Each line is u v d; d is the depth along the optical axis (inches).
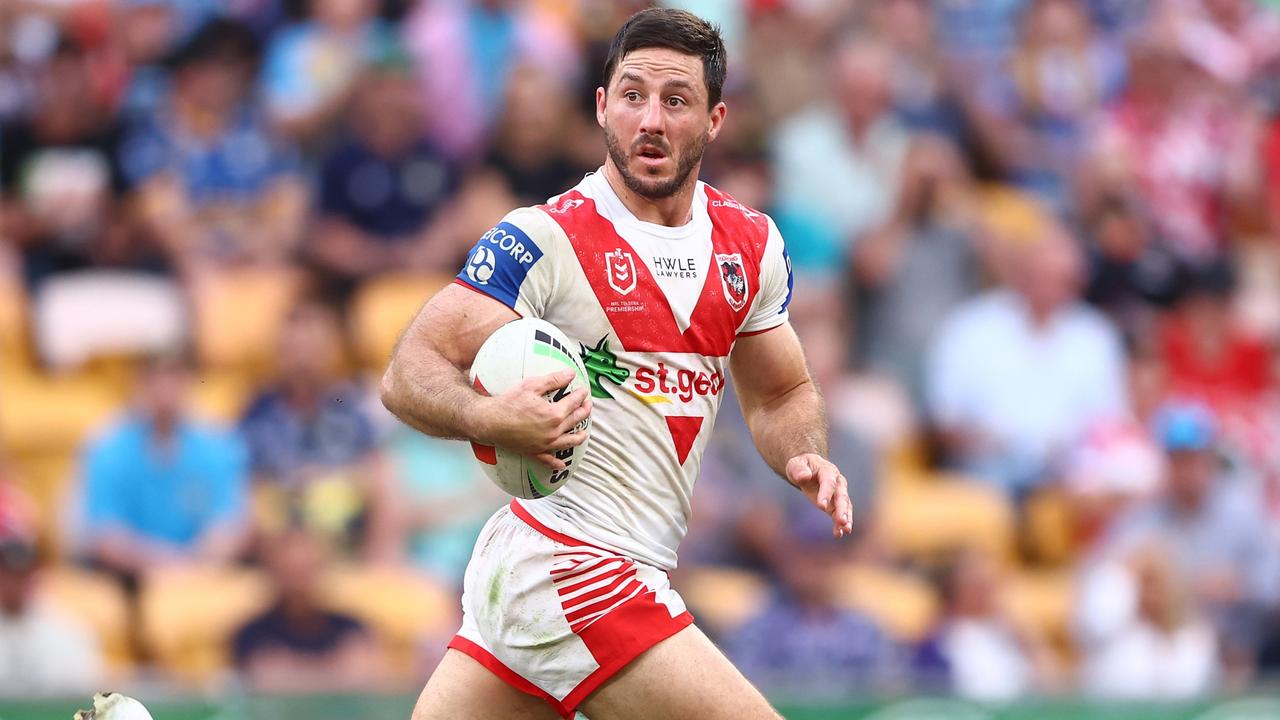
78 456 1293.1
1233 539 1475.1
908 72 1644.9
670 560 597.0
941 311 1536.7
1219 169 1779.0
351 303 1413.6
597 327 571.2
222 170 1440.7
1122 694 1165.1
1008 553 1471.5
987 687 1229.7
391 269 1428.4
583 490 576.4
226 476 1274.6
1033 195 1672.0
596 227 573.0
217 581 1250.6
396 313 1401.3
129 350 1384.1
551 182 1456.7
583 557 570.9
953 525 1449.3
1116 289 1651.1
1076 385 1524.4
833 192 1549.0
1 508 1250.0
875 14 1663.4
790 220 1540.4
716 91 579.2
